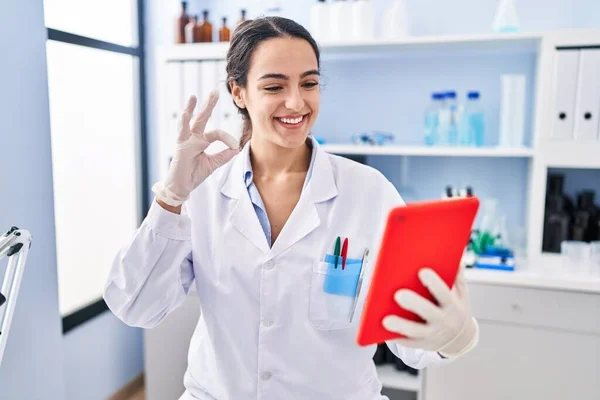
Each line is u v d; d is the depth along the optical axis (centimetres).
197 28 216
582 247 188
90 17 220
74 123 218
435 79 216
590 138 178
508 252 191
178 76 208
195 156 92
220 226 105
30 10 155
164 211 95
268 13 224
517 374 177
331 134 230
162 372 203
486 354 179
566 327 171
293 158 108
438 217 67
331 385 102
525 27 205
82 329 211
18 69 151
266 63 92
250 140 113
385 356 208
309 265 101
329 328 99
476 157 216
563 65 177
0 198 146
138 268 98
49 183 165
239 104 109
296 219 103
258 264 101
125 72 243
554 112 180
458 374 182
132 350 243
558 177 197
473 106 212
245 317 102
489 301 176
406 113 221
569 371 173
